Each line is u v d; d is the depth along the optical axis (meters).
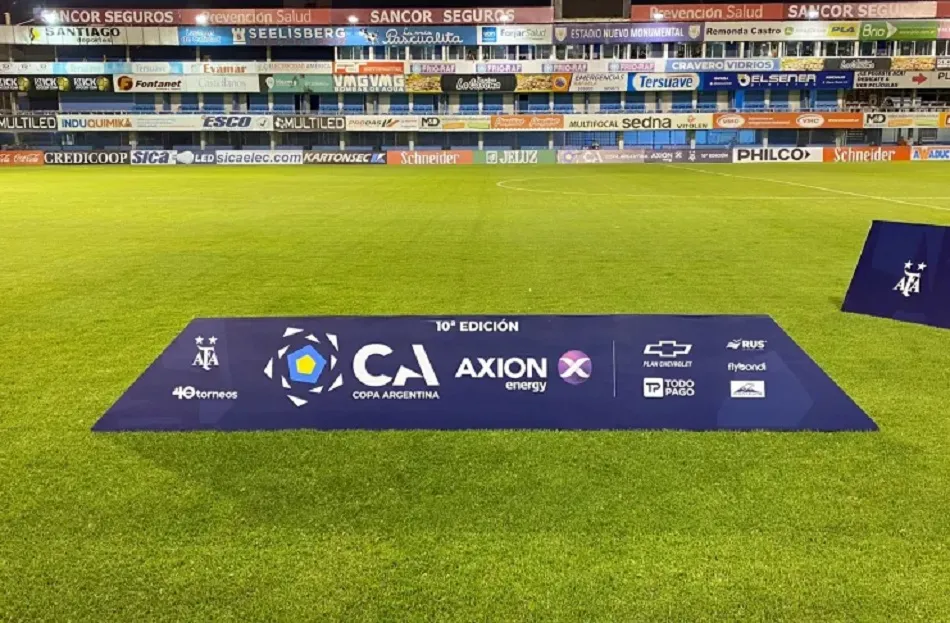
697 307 6.31
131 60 50.31
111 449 3.49
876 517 2.84
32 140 49.34
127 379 4.57
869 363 4.79
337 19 47.97
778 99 49.19
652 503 2.94
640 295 6.78
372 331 3.66
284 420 3.67
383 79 48.00
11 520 2.87
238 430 3.66
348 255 9.16
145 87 48.03
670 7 47.06
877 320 5.89
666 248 9.67
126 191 21.50
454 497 3.00
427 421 3.65
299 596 2.40
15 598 2.40
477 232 11.38
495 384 3.66
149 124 47.38
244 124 47.53
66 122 46.94
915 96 48.59
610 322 3.65
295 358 3.68
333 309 6.28
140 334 5.59
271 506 2.95
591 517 2.84
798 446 3.45
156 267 8.41
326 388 3.68
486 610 2.32
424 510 2.90
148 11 47.78
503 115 47.50
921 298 5.79
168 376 3.72
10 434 3.70
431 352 3.66
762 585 2.44
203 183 25.66
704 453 3.37
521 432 3.61
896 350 5.07
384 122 47.75
